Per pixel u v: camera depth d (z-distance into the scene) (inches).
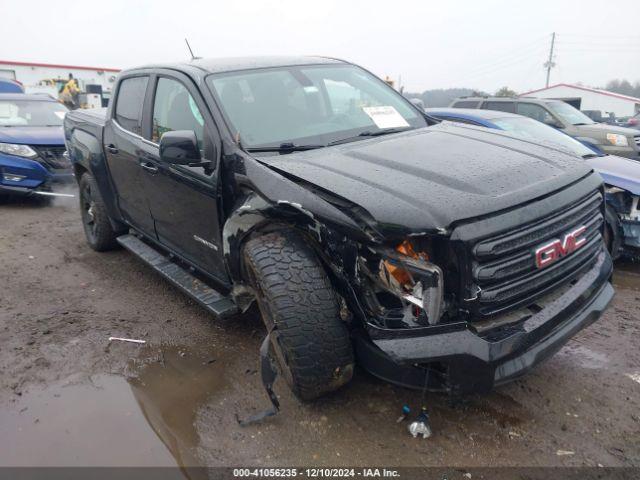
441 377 102.4
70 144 239.9
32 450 113.7
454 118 304.7
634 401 123.8
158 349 153.1
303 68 167.9
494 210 100.9
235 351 150.7
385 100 171.6
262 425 118.5
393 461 106.6
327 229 109.5
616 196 195.0
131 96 189.6
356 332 112.3
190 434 117.0
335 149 135.9
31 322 170.6
